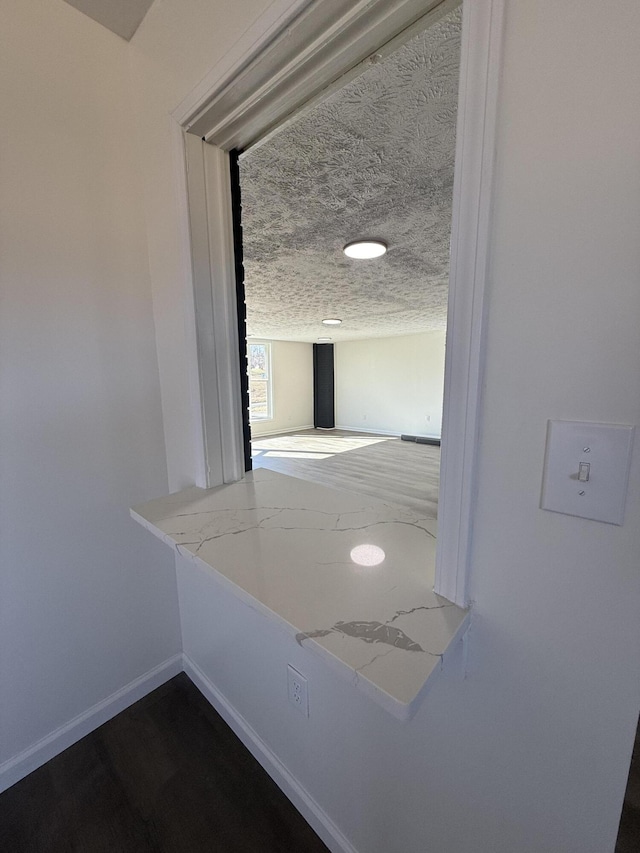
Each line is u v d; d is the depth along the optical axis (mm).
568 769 490
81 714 1194
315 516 886
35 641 1073
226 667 1197
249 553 719
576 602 446
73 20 929
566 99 376
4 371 931
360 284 3037
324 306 4020
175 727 1241
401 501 4039
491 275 448
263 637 1002
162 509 929
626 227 363
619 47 343
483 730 561
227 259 1000
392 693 407
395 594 583
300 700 916
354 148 1162
